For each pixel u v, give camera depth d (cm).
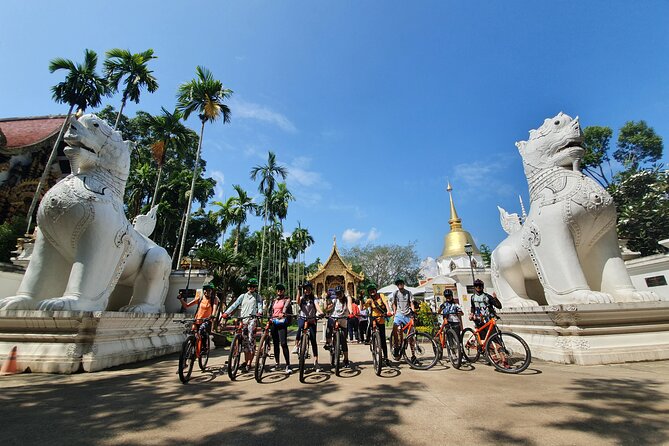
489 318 621
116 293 907
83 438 296
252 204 3219
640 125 2714
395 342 700
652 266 938
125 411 376
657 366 571
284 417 351
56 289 693
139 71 1989
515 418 328
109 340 672
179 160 3419
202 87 2047
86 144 719
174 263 2827
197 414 365
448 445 271
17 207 2153
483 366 631
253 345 651
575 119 751
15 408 387
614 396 392
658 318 653
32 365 591
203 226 3244
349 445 275
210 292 684
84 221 662
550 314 655
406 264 5312
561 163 759
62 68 1888
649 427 295
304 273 5403
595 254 731
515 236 860
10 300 632
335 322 658
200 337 622
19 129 2458
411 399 409
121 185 777
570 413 337
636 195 2133
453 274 1259
